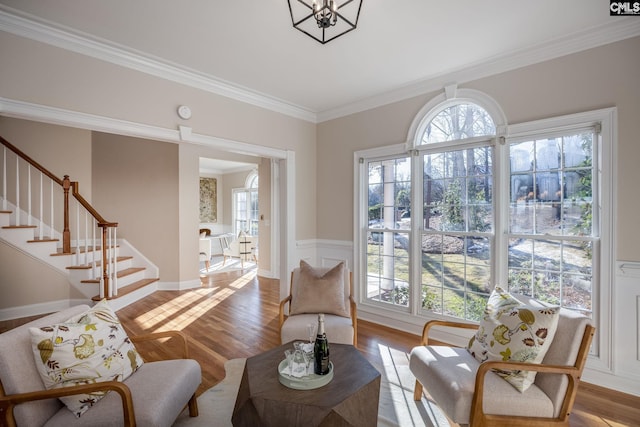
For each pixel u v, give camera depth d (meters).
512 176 2.90
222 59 2.90
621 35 2.35
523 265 2.84
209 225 9.55
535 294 2.77
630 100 2.32
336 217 4.25
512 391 1.67
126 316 4.01
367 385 1.68
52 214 4.45
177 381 1.77
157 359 2.86
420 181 3.50
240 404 1.63
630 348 2.34
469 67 3.06
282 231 4.16
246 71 3.14
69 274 4.26
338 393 1.59
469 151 3.17
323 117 4.36
